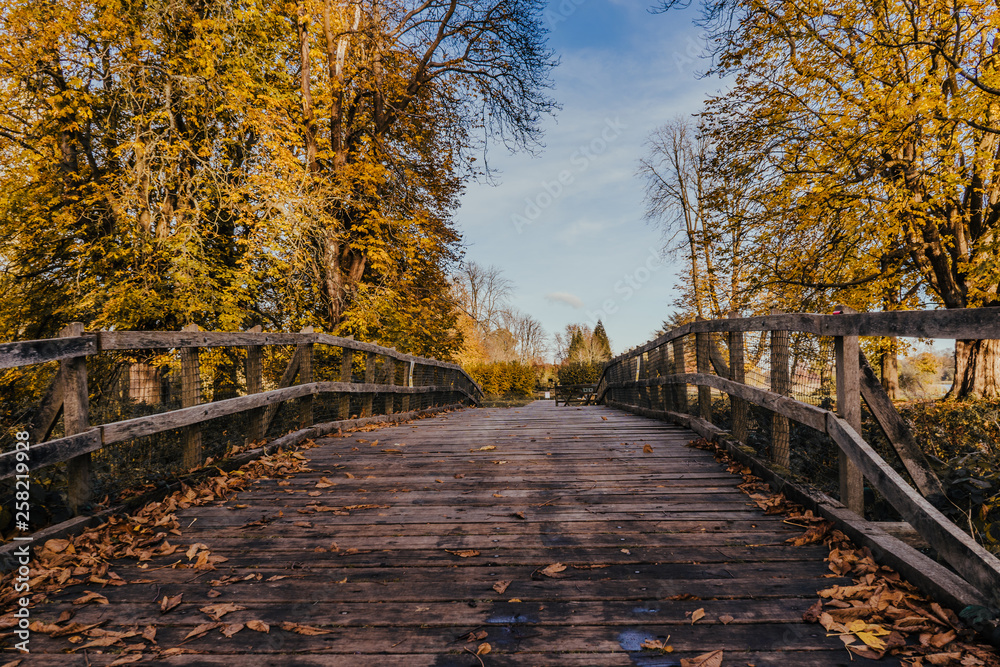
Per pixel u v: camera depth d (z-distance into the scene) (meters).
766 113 10.89
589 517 3.23
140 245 10.35
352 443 5.91
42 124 10.70
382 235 14.11
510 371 39.12
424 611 2.14
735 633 1.94
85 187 10.80
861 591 2.19
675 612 2.10
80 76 10.77
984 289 8.80
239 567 2.59
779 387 3.85
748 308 12.38
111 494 3.44
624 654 1.83
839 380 3.01
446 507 3.49
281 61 13.06
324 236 12.17
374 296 13.27
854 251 10.58
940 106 8.36
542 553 2.71
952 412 6.86
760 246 11.66
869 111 9.33
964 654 1.77
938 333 2.11
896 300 11.25
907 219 9.22
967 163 9.16
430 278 16.83
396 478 4.26
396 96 14.55
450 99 14.89
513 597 2.24
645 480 4.03
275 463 4.61
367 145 13.80
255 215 11.15
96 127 11.32
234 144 12.12
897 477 2.42
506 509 3.42
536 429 6.83
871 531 2.60
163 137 10.73
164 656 1.85
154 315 10.13
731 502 3.48
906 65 9.43
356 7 13.13
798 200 10.56
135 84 10.55
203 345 4.18
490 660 1.80
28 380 7.22
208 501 3.62
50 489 3.42
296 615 2.12
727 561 2.57
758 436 4.76
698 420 5.97
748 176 11.42
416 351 15.66
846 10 9.55
